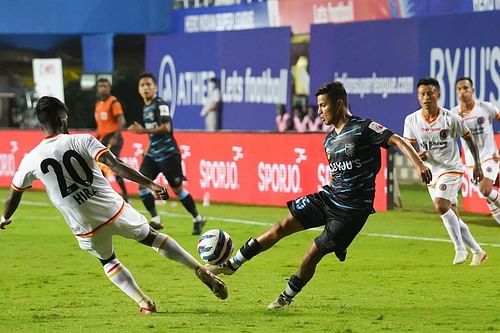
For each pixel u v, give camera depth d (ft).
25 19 250.57
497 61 177.37
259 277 96.73
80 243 74.18
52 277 98.12
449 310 76.02
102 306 80.33
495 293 84.69
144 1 256.93
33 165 72.49
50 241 129.59
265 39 223.71
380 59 197.57
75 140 71.77
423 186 208.44
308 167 163.32
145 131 130.31
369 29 199.41
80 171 71.82
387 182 162.20
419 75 190.90
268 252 116.26
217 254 76.18
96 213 72.43
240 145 175.01
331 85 74.90
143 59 283.59
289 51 218.79
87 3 254.06
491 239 126.11
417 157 71.97
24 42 263.29
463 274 96.43
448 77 185.98
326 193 75.41
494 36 177.47
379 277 95.20
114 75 259.19
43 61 214.69
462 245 103.40
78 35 258.37
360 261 106.73
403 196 188.75
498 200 119.85
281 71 220.02
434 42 188.03
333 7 214.48
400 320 71.41
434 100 101.76
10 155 218.18
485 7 185.47
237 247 120.88
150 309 75.61
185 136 185.06
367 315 73.82
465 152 121.49
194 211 133.59
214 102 235.81
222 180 178.60
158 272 101.14
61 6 252.83
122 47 281.33
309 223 76.02
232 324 70.18
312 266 75.92
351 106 203.72
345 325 69.36
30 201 190.70
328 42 207.51
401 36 193.57
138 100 258.78
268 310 76.69
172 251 74.13
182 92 245.24
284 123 218.18
